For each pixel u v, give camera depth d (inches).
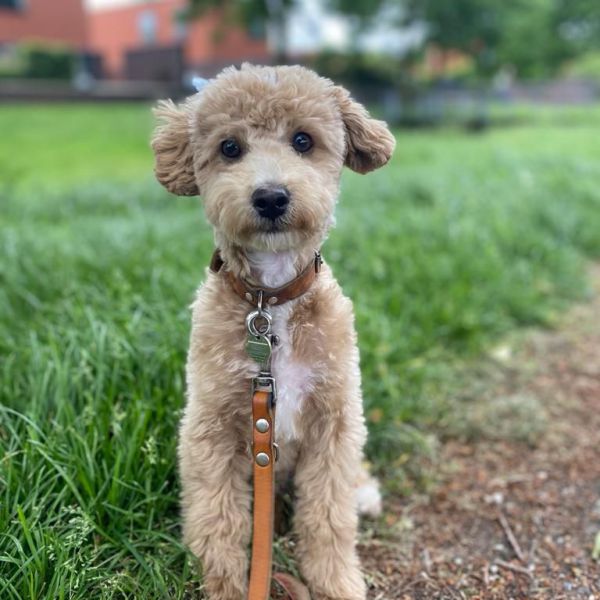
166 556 18.2
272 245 16.2
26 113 155.9
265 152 16.5
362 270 37.1
